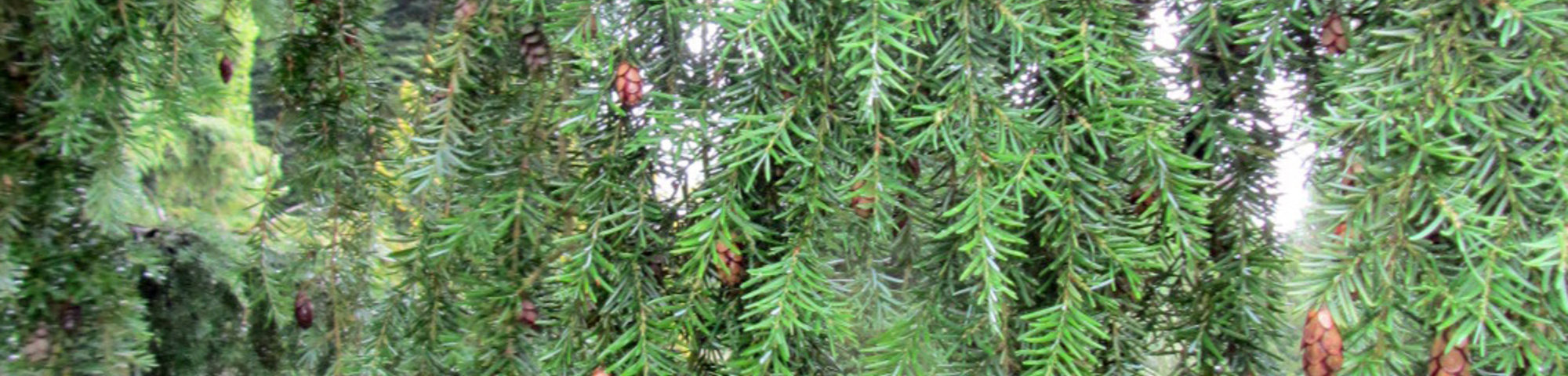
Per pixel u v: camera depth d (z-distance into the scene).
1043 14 0.56
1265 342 0.61
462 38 0.69
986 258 0.51
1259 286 0.59
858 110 0.55
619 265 0.60
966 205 0.53
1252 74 0.60
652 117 0.55
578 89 0.66
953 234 0.57
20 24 0.79
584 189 0.61
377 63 0.83
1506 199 0.47
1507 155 0.47
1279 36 0.55
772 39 0.53
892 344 0.58
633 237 0.61
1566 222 0.45
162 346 1.38
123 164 0.85
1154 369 0.59
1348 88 0.49
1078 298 0.53
